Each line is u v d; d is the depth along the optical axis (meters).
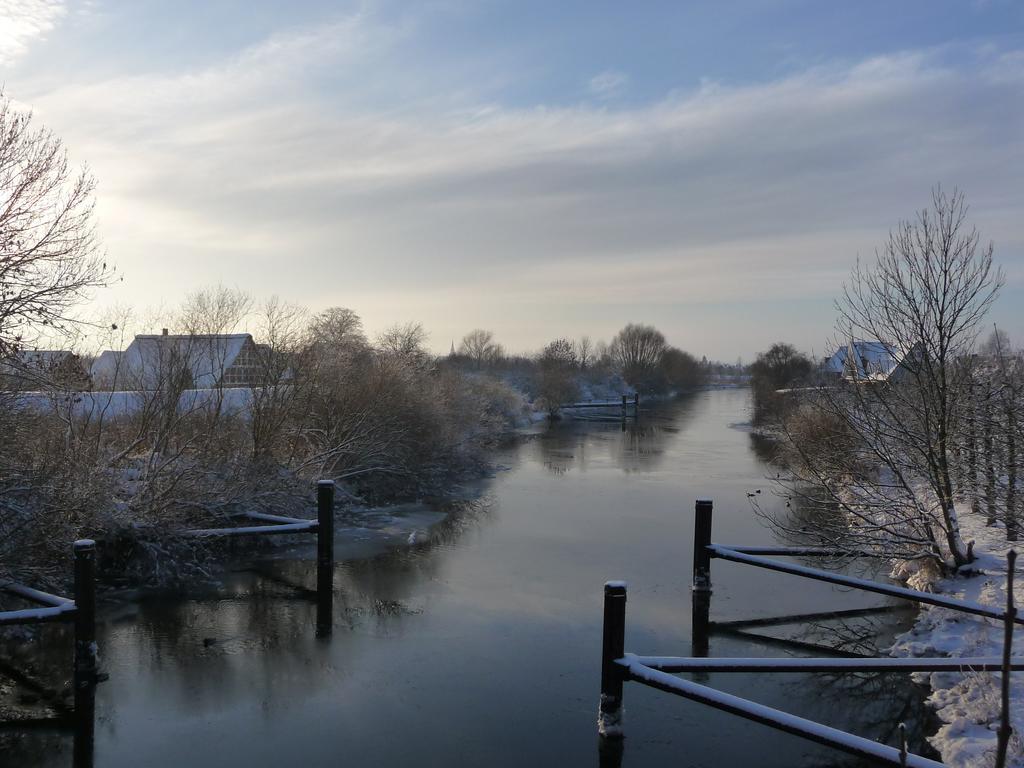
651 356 86.31
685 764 7.38
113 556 13.55
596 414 60.06
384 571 14.08
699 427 47.25
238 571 14.11
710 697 6.91
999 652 9.09
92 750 7.62
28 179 10.73
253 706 8.58
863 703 8.63
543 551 15.52
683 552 15.43
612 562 14.67
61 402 13.69
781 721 6.52
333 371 21.58
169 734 7.95
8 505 10.36
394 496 21.73
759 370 54.50
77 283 11.19
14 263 10.42
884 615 11.65
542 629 10.98
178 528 13.66
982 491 13.88
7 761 7.41
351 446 20.34
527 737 7.86
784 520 18.22
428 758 7.46
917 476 12.78
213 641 10.55
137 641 10.57
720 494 22.17
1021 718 7.31
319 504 13.58
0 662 9.76
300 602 12.30
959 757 6.99
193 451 15.98
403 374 24.08
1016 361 14.21
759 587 13.08
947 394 12.02
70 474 11.69
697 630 11.03
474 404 31.72
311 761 7.39
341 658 9.93
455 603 12.19
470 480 25.06
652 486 23.72
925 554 11.95
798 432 21.14
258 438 17.80
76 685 8.45
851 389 13.05
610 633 7.66
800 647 10.36
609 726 7.71
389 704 8.62
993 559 11.82
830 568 14.16
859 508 12.90
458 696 8.82
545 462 29.80
